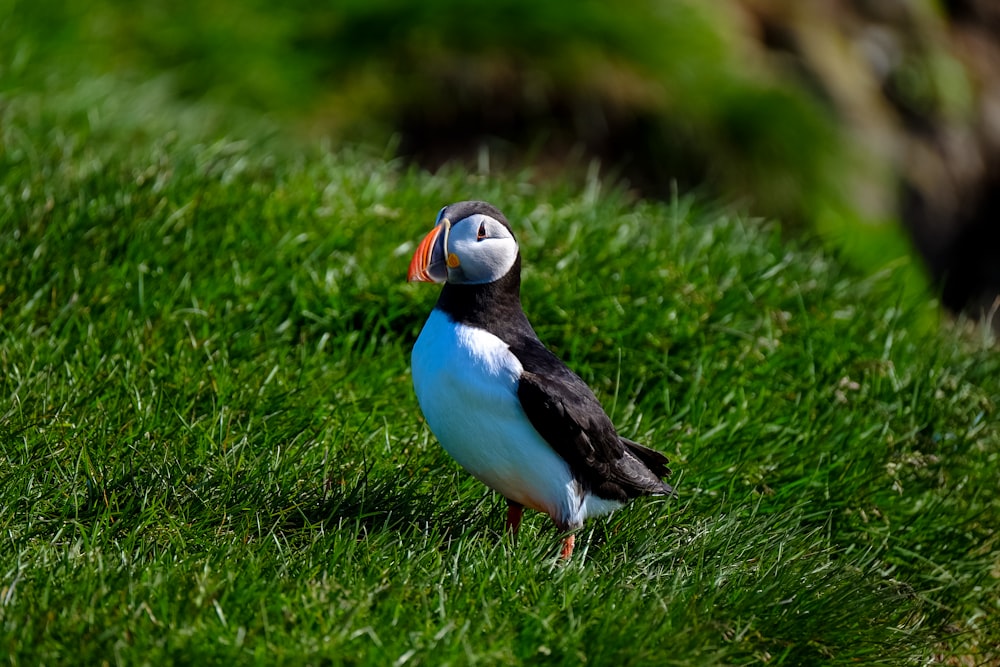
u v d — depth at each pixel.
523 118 17.08
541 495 7.53
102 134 12.95
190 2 17.03
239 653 6.05
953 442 9.82
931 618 8.59
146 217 10.42
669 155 17.08
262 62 16.41
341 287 10.38
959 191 21.28
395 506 7.91
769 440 9.48
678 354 10.37
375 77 16.88
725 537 8.04
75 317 9.31
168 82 15.64
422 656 6.23
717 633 6.89
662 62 17.45
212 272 10.15
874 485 9.27
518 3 17.48
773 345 10.55
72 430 8.11
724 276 11.29
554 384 7.30
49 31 14.97
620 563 7.54
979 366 11.31
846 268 12.70
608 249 11.22
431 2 17.48
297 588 6.58
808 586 7.57
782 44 20.14
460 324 7.46
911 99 21.53
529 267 10.85
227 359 9.29
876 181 18.36
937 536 9.07
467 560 7.21
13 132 12.11
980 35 23.95
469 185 12.62
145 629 6.16
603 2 17.70
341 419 8.91
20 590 6.42
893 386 10.31
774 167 17.22
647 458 8.16
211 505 7.63
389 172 13.55
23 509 7.36
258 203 10.93
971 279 21.38
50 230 9.99
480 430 7.36
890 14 22.08
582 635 6.63
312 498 7.88
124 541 7.05
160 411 8.53
